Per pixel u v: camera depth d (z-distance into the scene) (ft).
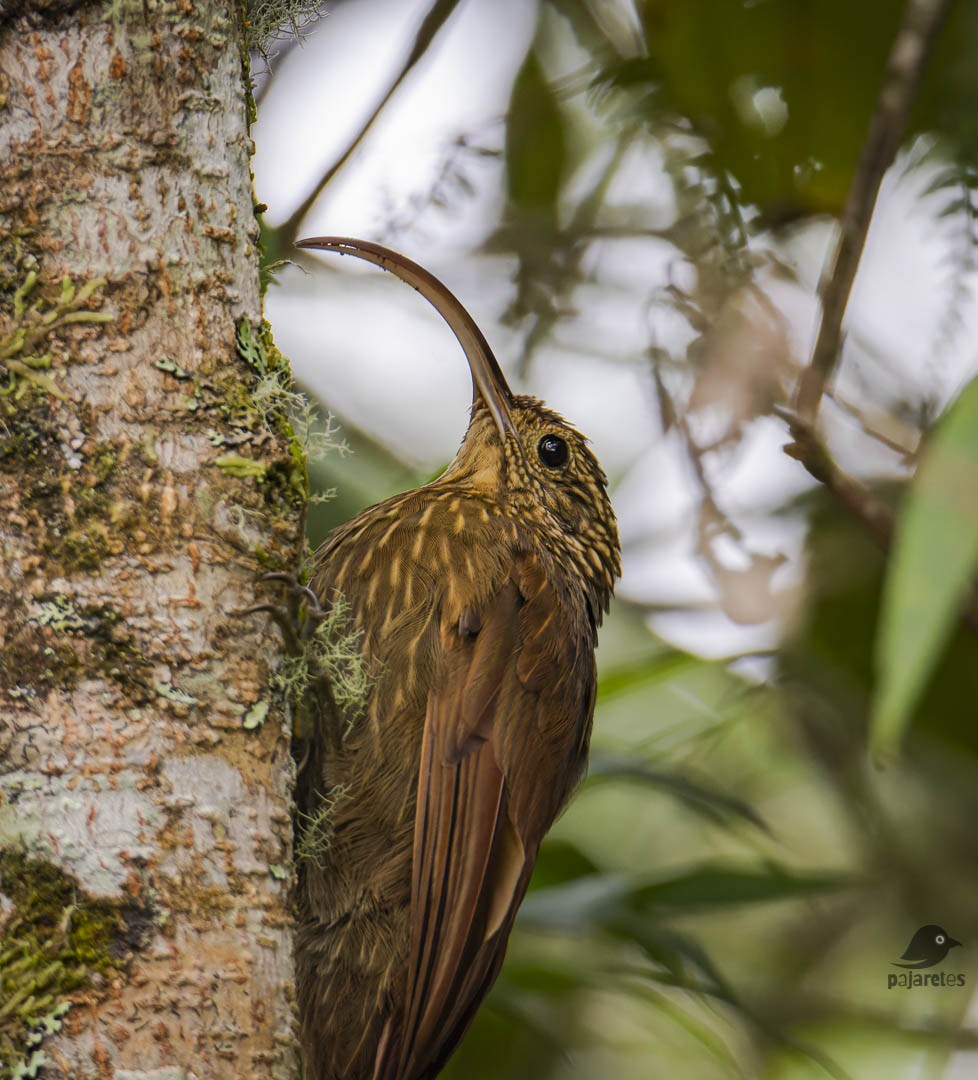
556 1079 28.63
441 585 19.77
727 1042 30.48
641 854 33.73
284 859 13.53
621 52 25.77
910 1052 30.78
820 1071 29.40
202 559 13.50
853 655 28.45
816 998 30.66
